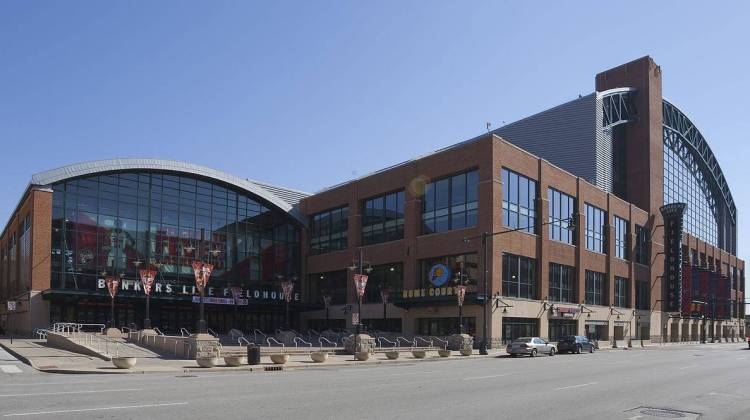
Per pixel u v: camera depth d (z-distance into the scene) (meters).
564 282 56.38
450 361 34.94
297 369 27.48
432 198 54.09
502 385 19.23
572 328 57.19
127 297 52.97
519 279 50.31
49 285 51.19
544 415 13.00
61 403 13.75
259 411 12.80
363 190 61.44
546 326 52.62
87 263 53.84
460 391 17.27
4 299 70.69
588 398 16.12
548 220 54.06
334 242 65.38
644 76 77.81
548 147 72.44
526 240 51.41
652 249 74.31
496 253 47.59
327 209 66.88
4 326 70.38
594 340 57.62
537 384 19.73
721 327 101.38
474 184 50.03
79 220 54.09
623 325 66.06
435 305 51.44
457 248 50.22
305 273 68.75
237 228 64.75
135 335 39.84
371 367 29.22
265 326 67.44
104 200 55.91
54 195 52.97
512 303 48.56
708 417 13.27
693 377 23.44
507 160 50.25
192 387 17.73
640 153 76.69
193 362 28.44
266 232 67.19
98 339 39.31
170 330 60.09
